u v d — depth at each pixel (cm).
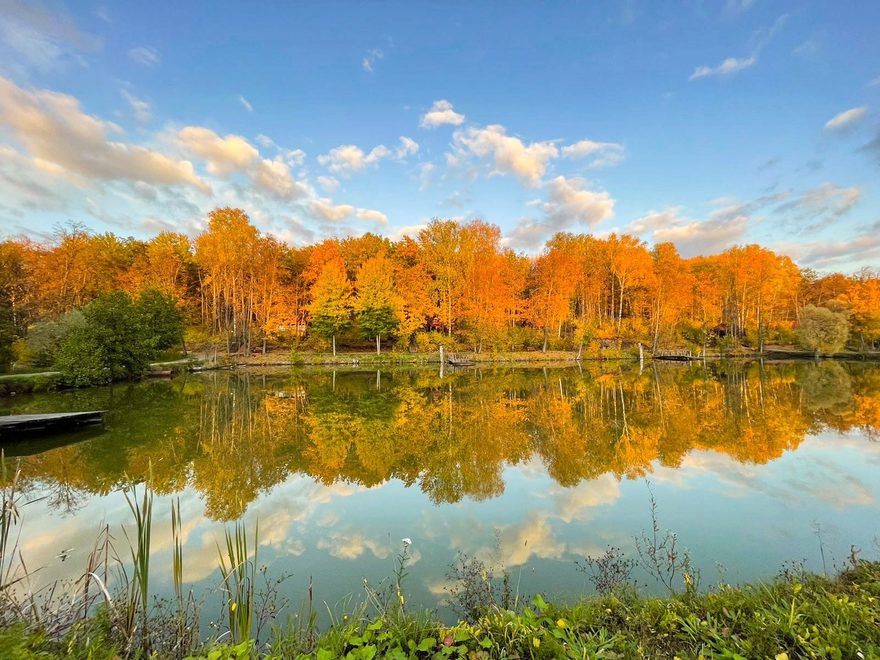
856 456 1103
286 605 486
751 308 5028
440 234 4469
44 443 1305
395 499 852
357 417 1681
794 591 411
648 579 529
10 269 2917
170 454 1188
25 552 640
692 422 1539
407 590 514
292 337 4756
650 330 4791
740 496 837
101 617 384
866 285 4906
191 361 3644
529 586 515
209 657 318
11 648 296
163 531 722
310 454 1184
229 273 3953
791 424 1479
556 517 749
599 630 349
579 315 5391
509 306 4522
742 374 3166
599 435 1370
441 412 1775
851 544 629
